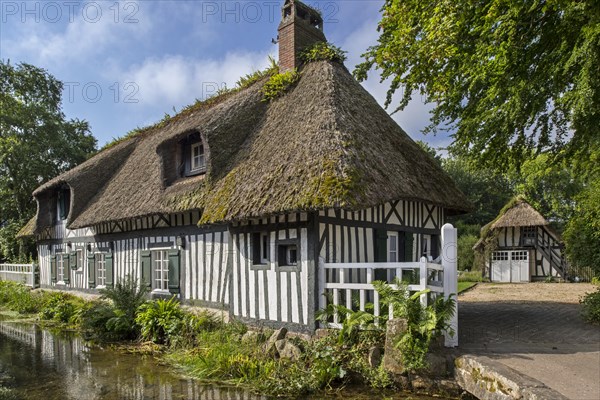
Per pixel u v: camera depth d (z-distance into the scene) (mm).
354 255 7129
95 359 7566
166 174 9672
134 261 11148
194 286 9164
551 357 4930
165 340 8195
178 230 9750
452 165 34750
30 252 22234
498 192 34250
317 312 6262
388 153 7863
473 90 7199
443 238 5562
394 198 6562
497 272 20438
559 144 7152
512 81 6227
